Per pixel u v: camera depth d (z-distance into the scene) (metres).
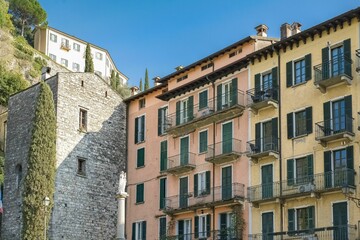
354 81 38.81
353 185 37.31
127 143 58.94
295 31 47.50
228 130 47.94
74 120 54.41
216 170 48.22
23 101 55.31
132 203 56.59
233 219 45.09
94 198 54.41
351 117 38.47
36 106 49.88
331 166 39.06
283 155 42.62
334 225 38.03
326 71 40.34
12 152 54.81
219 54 50.41
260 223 43.22
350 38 39.44
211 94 50.09
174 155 52.91
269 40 48.09
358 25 39.16
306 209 40.25
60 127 52.97
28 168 48.31
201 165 49.75
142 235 54.66
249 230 44.03
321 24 40.53
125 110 60.06
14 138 55.06
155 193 54.28
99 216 54.44
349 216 37.28
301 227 40.25
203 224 48.44
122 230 42.75
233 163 46.84
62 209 51.28
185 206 50.00
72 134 53.91
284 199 41.44
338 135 38.25
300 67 42.97
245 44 48.50
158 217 53.22
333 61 40.25
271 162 43.47
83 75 56.25
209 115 48.50
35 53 100.25
